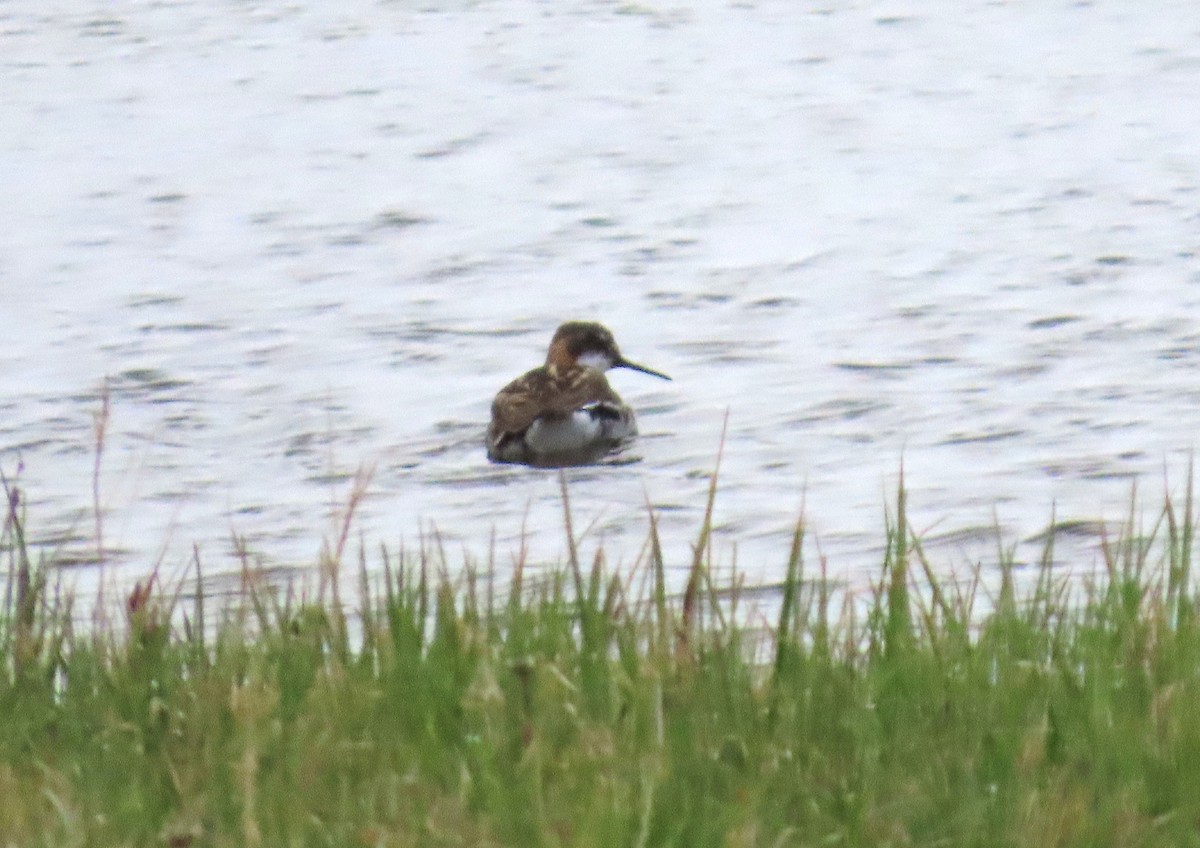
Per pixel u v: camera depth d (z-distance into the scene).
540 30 50.03
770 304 23.83
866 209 29.61
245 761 7.39
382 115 39.22
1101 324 22.12
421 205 30.69
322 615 9.65
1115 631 9.34
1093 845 7.25
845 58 45.25
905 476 16.72
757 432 18.38
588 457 17.72
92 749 8.20
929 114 38.12
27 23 50.88
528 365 21.44
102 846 7.23
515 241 27.86
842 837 7.36
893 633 9.23
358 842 7.20
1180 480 16.31
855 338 21.95
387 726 8.29
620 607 9.67
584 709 8.32
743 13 52.22
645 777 7.27
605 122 38.19
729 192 31.23
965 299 23.66
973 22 49.75
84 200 31.28
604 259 26.61
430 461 17.75
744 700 8.38
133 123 38.44
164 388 20.31
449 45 47.91
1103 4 51.84
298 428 18.81
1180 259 25.44
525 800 7.47
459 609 10.52
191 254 27.28
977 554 14.33
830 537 15.03
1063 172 32.12
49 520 15.82
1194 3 51.41
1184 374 19.89
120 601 12.20
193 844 7.29
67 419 19.14
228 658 8.99
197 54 46.66
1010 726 8.12
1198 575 11.55
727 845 6.92
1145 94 39.56
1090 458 17.11
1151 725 8.04
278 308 24.00
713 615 9.52
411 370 21.09
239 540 15.15
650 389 20.11
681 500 16.25
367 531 15.68
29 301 24.47
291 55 46.53
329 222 29.41
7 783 7.55
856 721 8.21
